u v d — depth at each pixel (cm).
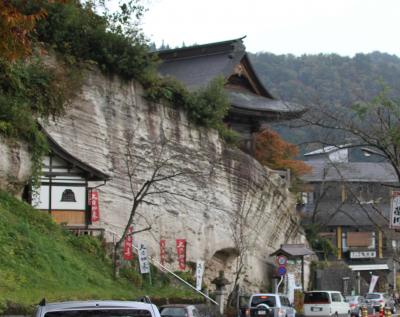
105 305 1017
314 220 7250
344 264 6644
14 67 3669
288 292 5153
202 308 2742
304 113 2381
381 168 7562
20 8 1524
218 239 4844
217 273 4872
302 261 5350
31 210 3359
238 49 5659
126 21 4450
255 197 5238
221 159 4959
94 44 4306
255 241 5244
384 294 5875
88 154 4191
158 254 4406
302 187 6606
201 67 5703
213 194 4856
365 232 8375
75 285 2975
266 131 6356
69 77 4106
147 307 1029
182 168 4612
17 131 3488
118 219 4253
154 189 4484
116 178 4303
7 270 2659
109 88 4366
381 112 2002
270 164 6297
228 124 5538
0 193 3300
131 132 4441
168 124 4656
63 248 3300
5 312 2161
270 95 5809
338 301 4616
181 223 4597
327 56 10138
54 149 3681
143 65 4491
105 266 3612
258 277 5206
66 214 3709
